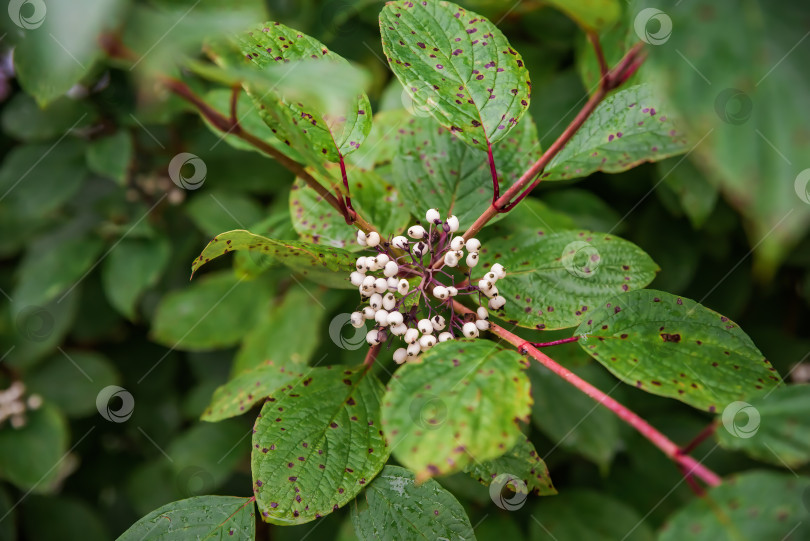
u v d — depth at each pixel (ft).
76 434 2.82
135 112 2.15
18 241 2.67
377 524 1.56
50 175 2.55
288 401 1.60
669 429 2.23
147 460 2.86
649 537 2.05
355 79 1.35
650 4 1.31
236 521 1.57
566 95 2.09
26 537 2.67
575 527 2.06
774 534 1.39
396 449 1.40
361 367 1.64
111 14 1.17
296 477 1.54
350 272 1.59
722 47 1.29
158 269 2.44
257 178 2.47
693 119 1.28
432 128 1.74
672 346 1.52
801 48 1.28
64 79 1.42
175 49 1.28
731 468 2.19
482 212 1.71
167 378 2.89
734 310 2.30
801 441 1.42
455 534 1.55
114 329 2.87
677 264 2.20
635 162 1.63
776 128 1.26
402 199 1.72
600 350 1.52
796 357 2.35
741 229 2.22
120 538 1.56
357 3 2.10
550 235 1.69
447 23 1.62
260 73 1.37
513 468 1.59
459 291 1.65
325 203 1.74
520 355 1.48
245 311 2.27
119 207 2.64
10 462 2.46
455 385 1.44
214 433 2.46
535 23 2.11
